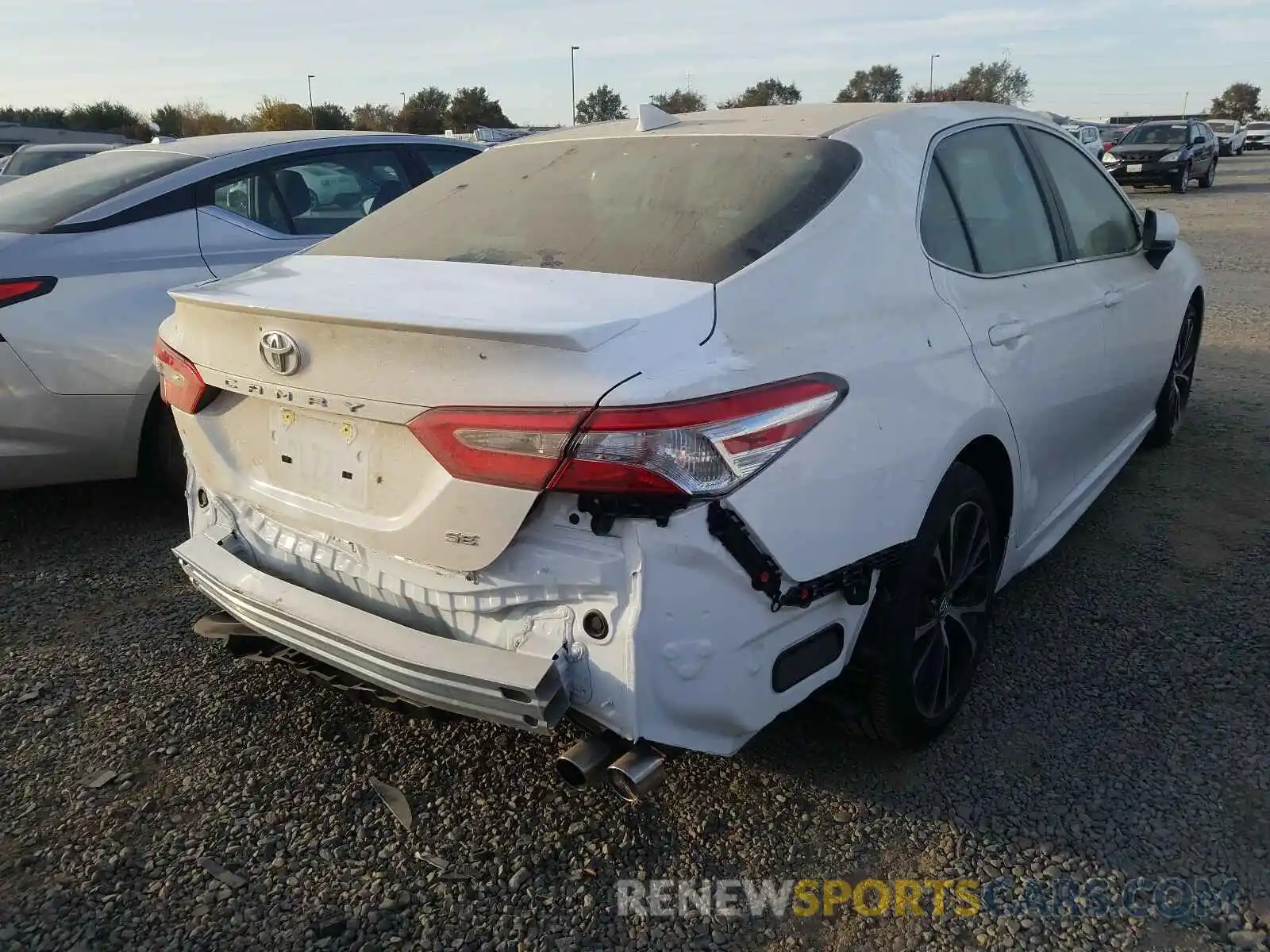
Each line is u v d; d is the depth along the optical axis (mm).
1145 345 4344
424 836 2559
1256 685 3148
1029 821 2572
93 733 2980
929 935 2232
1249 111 97000
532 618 2137
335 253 2979
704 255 2385
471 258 2645
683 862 2465
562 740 2936
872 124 2912
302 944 2227
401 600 2316
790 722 3004
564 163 3105
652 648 2031
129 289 4258
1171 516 4492
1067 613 3637
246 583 2561
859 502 2332
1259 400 6305
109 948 2209
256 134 5426
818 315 2361
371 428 2252
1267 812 2580
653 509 1970
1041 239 3523
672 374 2018
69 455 4176
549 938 2244
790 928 2264
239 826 2596
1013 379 3016
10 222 4344
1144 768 2764
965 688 2961
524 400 1987
